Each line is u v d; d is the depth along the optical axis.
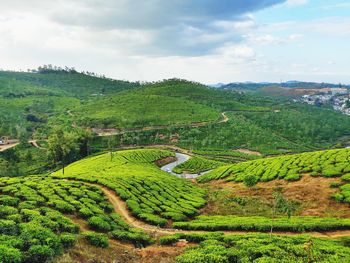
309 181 72.00
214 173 101.00
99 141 182.25
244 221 52.75
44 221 37.47
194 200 68.56
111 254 36.34
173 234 46.09
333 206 59.41
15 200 44.44
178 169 135.00
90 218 44.66
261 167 89.75
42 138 183.25
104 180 67.81
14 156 147.00
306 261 34.28
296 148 195.88
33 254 29.67
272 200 66.00
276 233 48.78
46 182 59.09
